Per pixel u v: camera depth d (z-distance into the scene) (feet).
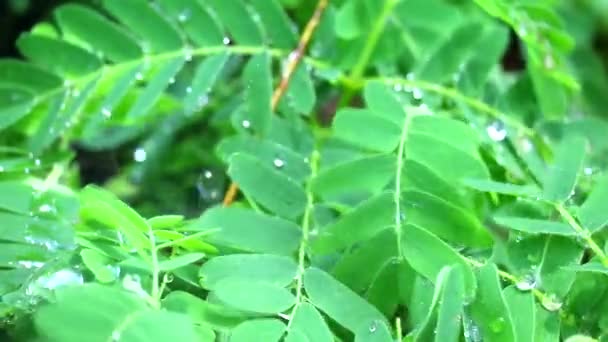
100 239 1.02
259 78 1.20
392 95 1.12
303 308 0.99
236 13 1.21
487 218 1.12
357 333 0.99
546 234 1.04
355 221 1.05
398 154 1.08
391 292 1.03
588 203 1.05
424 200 1.05
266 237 1.05
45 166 1.17
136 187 1.33
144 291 0.98
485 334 0.99
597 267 1.01
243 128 1.20
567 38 1.22
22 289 0.99
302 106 1.21
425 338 0.99
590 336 1.02
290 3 1.36
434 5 1.26
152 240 1.01
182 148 1.35
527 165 1.15
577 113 1.42
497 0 1.15
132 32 1.21
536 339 1.01
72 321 0.92
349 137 1.10
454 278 0.99
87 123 1.21
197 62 1.35
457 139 1.10
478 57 1.23
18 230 1.03
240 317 0.99
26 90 1.20
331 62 1.25
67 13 1.20
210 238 1.04
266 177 1.09
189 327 0.93
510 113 1.22
